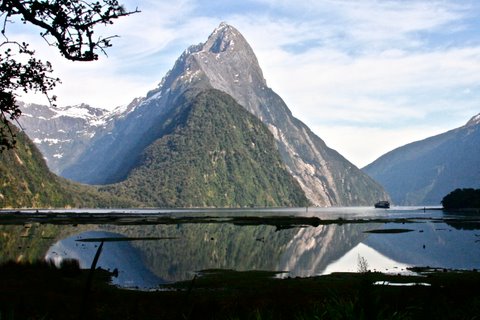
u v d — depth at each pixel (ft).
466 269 171.53
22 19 52.49
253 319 34.73
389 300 84.48
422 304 39.11
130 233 361.10
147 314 84.17
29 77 59.52
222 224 484.74
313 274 162.50
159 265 190.29
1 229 373.20
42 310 80.79
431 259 208.64
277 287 125.29
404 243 287.48
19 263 147.84
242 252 245.86
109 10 54.19
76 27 53.52
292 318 78.59
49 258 200.95
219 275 158.71
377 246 272.92
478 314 39.09
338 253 239.71
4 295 94.22
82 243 273.33
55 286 110.63
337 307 30.25
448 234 341.00
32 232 350.23
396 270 167.22
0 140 59.47
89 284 26.99
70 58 53.52
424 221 522.88
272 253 241.76
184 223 494.59
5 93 58.70
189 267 185.47
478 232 354.13
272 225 479.41
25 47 59.11
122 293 107.96
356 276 148.25
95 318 79.71
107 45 54.80
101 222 486.38
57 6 52.65
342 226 463.01
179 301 96.17
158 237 326.24
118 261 201.36
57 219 521.65
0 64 58.49
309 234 368.07
